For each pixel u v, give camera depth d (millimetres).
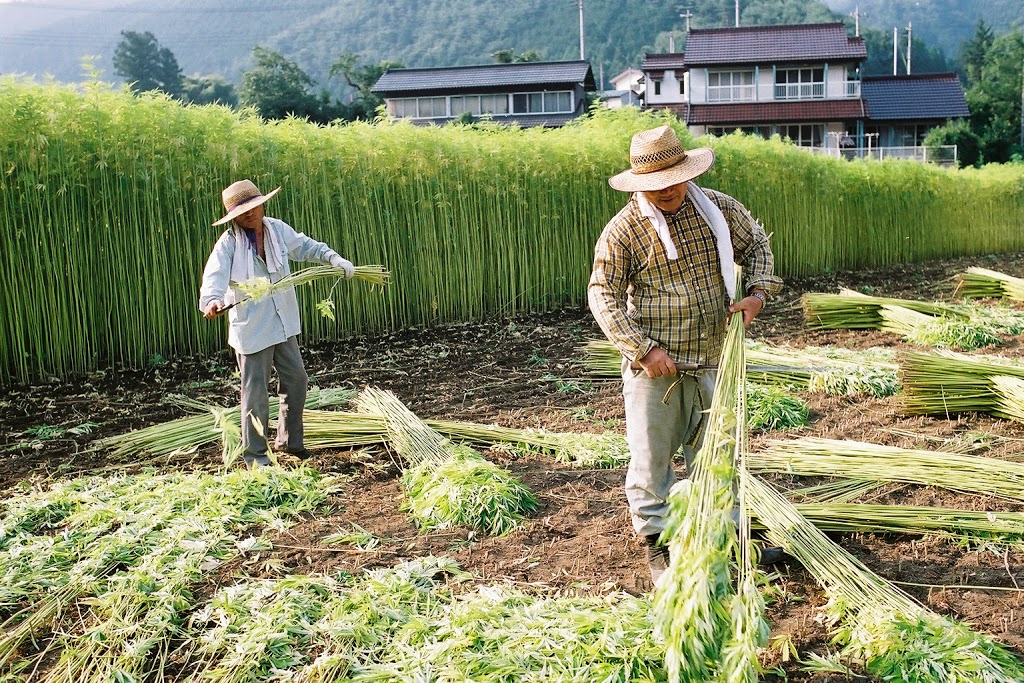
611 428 6207
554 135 12211
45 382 7789
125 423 6578
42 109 7645
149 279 8391
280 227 5297
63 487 4934
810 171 16531
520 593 3570
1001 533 4055
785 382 7164
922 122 46438
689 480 3033
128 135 8133
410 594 3602
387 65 58344
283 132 9445
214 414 5883
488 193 10938
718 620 2725
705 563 2727
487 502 4430
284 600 3533
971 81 85688
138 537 4184
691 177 3381
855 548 4012
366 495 4914
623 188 3480
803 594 3605
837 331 9906
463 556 4070
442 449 5184
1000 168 23750
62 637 3414
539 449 5664
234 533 4336
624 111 12859
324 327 9656
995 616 3402
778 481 4914
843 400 6715
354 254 9812
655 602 3139
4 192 7465
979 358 7227
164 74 80938
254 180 9070
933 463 4824
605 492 4863
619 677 2904
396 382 7848
